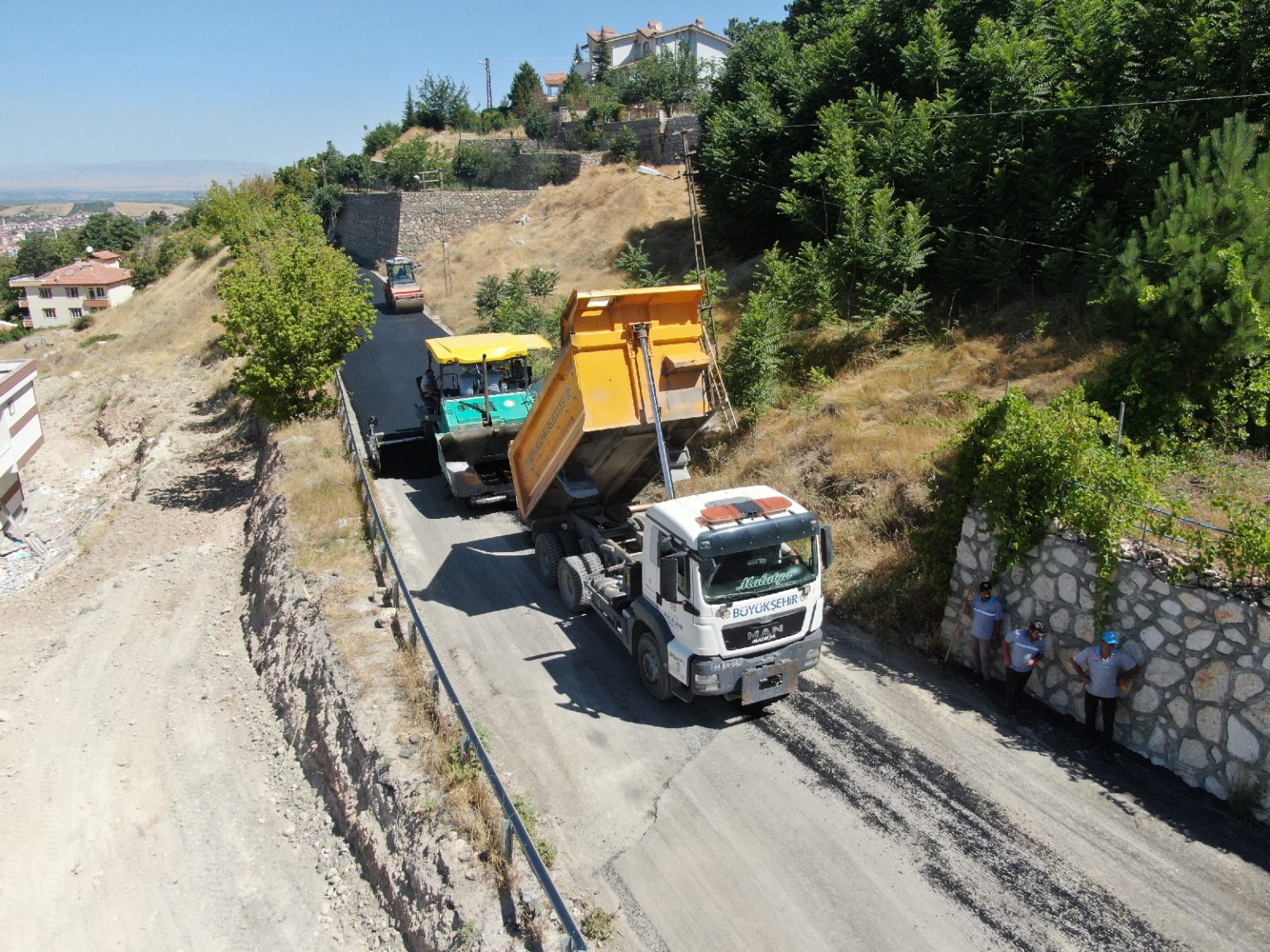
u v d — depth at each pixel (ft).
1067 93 54.44
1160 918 22.34
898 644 36.09
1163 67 50.72
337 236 186.29
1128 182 51.93
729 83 96.43
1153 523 27.91
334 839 31.48
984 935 22.17
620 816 26.96
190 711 42.22
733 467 50.49
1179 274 35.58
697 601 28.66
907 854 24.89
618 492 42.06
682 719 31.81
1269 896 22.74
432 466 59.06
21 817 35.81
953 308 59.88
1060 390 44.24
